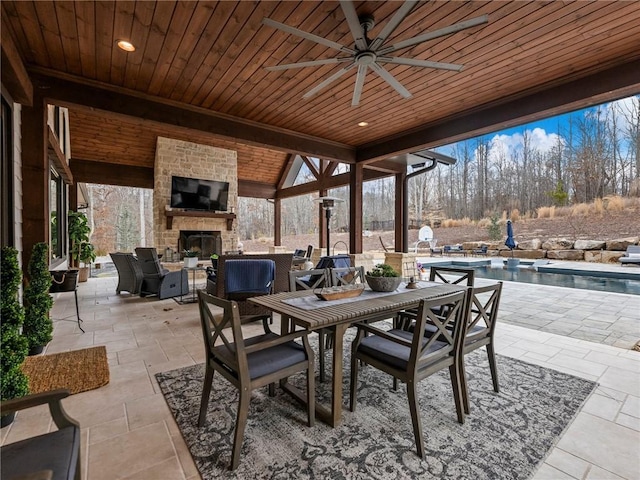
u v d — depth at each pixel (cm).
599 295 535
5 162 272
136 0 218
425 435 167
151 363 263
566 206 1391
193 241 812
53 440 104
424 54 288
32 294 274
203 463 148
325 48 279
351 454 153
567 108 345
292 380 239
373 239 1814
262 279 385
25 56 286
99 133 712
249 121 451
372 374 246
